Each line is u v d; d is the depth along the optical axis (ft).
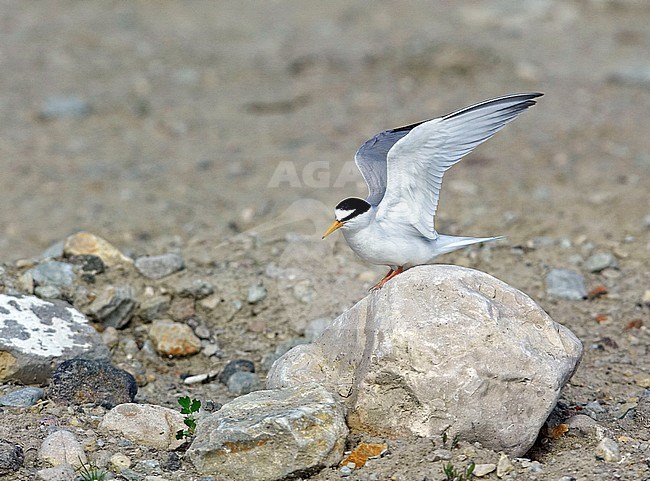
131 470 26.68
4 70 74.59
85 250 40.14
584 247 45.09
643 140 61.11
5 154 60.08
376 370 27.22
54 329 34.01
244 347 37.19
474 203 50.72
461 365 26.68
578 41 83.87
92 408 30.94
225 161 59.31
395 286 28.17
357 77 75.10
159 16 91.71
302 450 26.11
